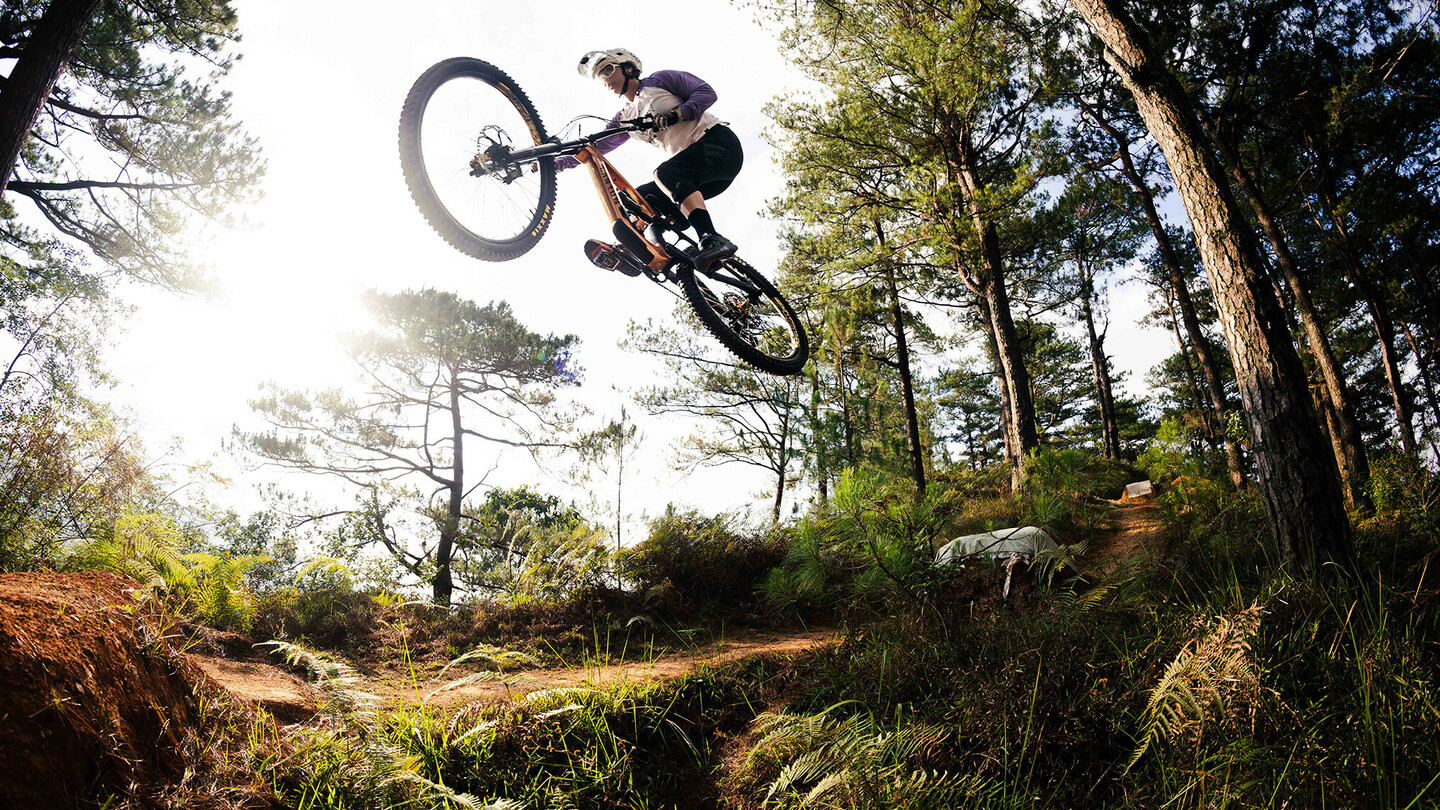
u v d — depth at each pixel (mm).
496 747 3633
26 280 11477
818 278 16906
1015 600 5070
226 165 12031
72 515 6445
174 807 2535
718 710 4449
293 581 6805
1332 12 11758
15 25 9867
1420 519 5699
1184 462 10383
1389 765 2715
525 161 3494
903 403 19922
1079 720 3420
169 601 5078
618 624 6461
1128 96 14555
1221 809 2656
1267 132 13320
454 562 15922
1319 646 3482
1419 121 12289
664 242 3828
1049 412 41094
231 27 12086
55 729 2326
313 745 3199
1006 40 12453
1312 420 4762
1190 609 4219
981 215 14086
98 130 11500
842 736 3598
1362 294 16203
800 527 6836
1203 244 5324
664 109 3809
